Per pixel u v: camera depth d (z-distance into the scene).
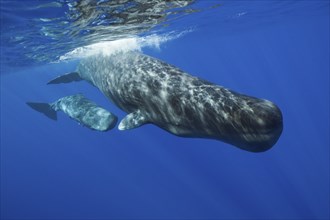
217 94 6.09
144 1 11.39
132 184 56.59
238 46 57.53
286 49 81.00
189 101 6.56
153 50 33.56
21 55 18.83
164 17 15.75
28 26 12.20
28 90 61.53
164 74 7.70
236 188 41.56
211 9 17.50
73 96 11.29
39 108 14.05
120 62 9.66
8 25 11.64
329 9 32.81
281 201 36.78
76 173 71.12
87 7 10.73
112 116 9.22
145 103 7.90
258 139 4.96
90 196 59.81
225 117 5.58
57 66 28.30
